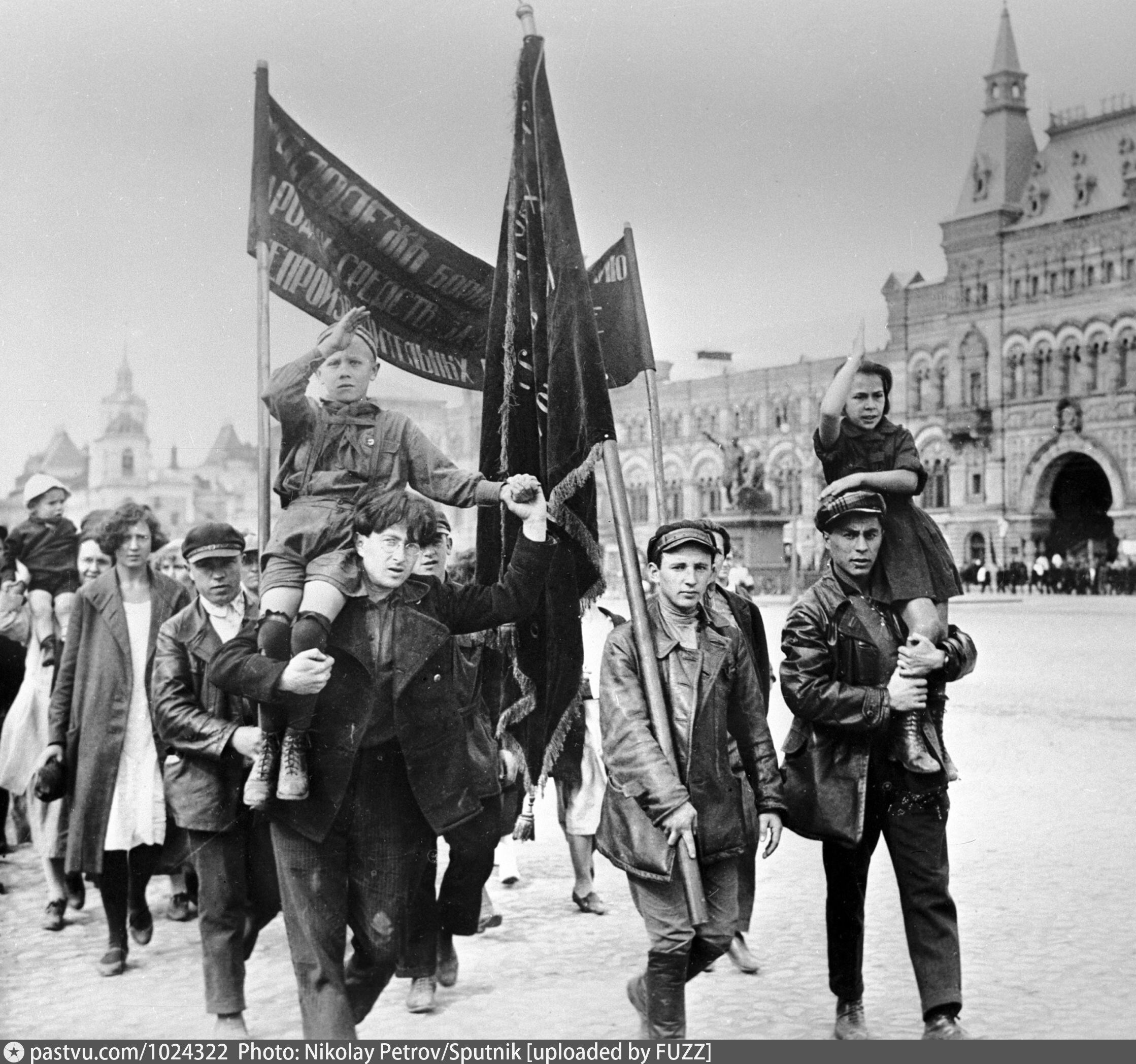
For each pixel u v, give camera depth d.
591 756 8.13
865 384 6.30
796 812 5.73
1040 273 63.44
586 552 6.62
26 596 9.39
